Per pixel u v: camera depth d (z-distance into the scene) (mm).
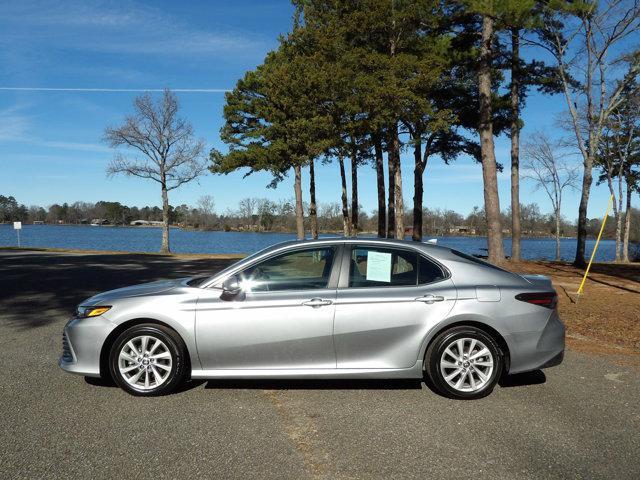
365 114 18969
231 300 4758
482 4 12734
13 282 13352
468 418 4285
